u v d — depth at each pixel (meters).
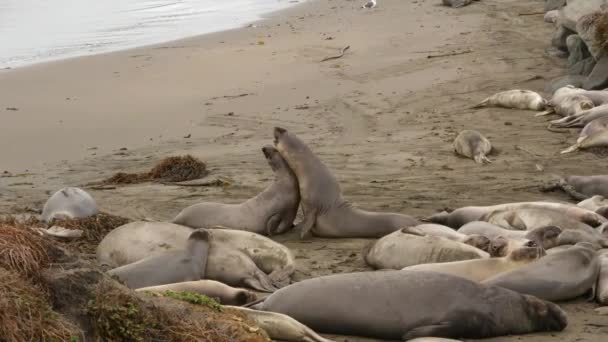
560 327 7.19
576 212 10.32
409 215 11.69
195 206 10.87
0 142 18.02
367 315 7.00
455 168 14.43
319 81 22.27
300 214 12.03
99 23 33.09
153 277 8.03
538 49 24.38
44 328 5.75
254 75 23.23
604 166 14.14
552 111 17.91
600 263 8.10
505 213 10.42
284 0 38.41
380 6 33.88
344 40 27.08
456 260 8.59
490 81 21.25
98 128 18.95
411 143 16.30
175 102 20.89
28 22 33.31
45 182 15.09
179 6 37.00
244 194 13.30
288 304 7.20
